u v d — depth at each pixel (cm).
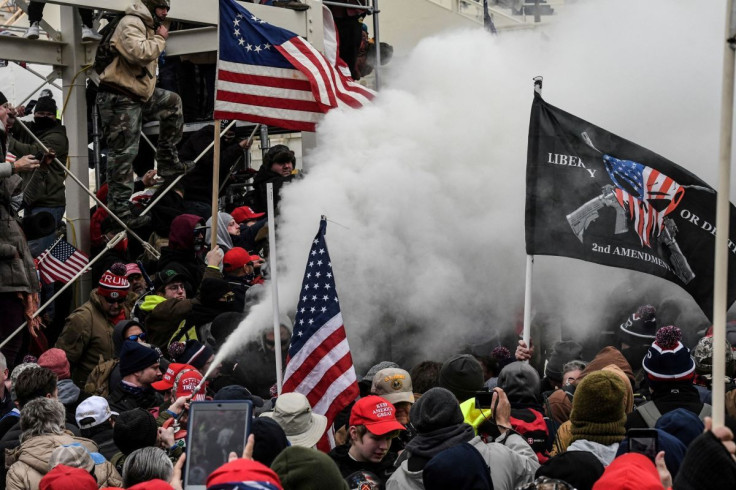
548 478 481
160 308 859
